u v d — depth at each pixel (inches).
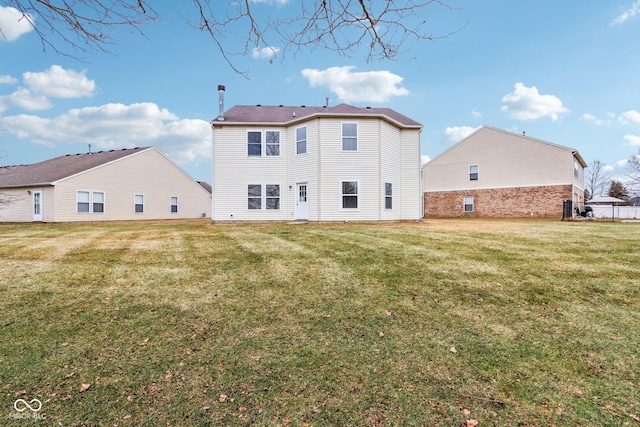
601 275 182.4
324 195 547.8
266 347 104.4
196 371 91.0
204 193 1077.8
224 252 250.2
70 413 73.6
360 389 83.0
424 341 108.6
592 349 103.0
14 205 757.9
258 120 590.9
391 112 660.7
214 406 76.5
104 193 783.1
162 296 150.5
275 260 221.1
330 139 550.0
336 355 99.7
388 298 148.0
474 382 86.0
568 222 600.1
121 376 88.4
